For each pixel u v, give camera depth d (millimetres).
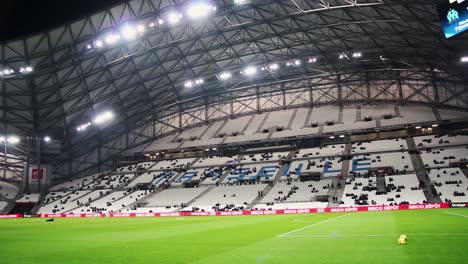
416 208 46938
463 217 28812
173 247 15648
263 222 32844
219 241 17641
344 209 49875
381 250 12219
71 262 12164
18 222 46000
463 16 23672
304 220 33188
